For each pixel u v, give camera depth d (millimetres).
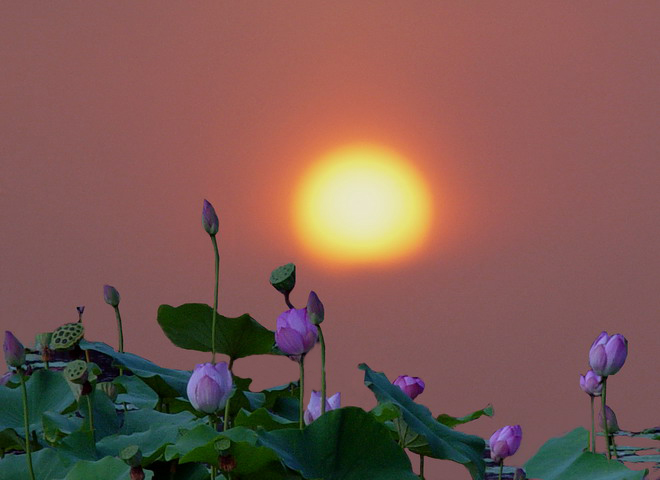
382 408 17234
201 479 17062
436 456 17203
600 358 17375
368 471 16953
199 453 16750
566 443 17344
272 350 17797
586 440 17312
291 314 17062
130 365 17766
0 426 17391
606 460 17172
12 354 17016
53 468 17125
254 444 16750
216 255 17422
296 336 17031
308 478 16859
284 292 17172
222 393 16938
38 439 17422
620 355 17359
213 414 16953
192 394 16938
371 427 16984
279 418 17344
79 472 16875
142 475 16812
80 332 17469
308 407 17219
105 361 18500
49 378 17594
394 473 16953
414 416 17281
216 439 16719
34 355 18391
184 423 17328
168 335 17766
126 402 17859
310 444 16953
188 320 17703
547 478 17219
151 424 17469
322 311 17000
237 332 17719
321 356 17016
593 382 17453
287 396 17922
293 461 16859
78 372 17203
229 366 17828
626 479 17031
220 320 17672
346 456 16953
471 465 17250
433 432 17328
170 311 17656
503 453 17328
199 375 16938
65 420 17391
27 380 17609
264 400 17719
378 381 17359
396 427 17422
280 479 16844
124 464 16891
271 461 16812
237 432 16781
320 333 17000
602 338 17422
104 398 17531
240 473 16828
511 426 17344
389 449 16984
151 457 17000
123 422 17484
